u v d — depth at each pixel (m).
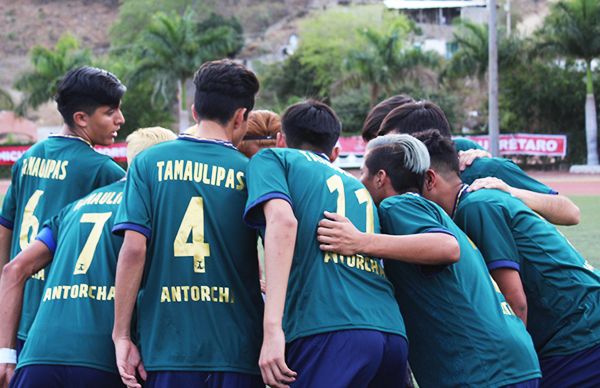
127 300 6.63
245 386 6.76
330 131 7.58
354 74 87.56
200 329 6.69
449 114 87.31
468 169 8.90
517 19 143.88
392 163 7.50
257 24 192.25
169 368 6.60
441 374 7.08
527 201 8.27
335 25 122.12
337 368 6.36
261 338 6.96
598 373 7.50
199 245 6.79
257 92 7.36
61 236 7.51
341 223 6.73
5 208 8.82
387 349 6.57
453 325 6.98
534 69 80.75
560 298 7.57
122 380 6.74
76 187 8.38
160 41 82.31
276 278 6.40
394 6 46.16
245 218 6.75
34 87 87.81
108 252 7.26
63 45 89.81
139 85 85.31
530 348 7.04
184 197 6.85
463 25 82.12
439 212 7.23
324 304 6.52
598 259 21.45
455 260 6.86
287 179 6.93
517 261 7.52
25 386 6.95
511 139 76.75
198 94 7.19
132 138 8.26
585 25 74.44
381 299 6.72
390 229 7.09
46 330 7.05
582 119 81.50
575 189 54.66
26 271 7.52
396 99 9.51
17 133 118.25
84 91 8.46
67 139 8.55
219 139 7.15
